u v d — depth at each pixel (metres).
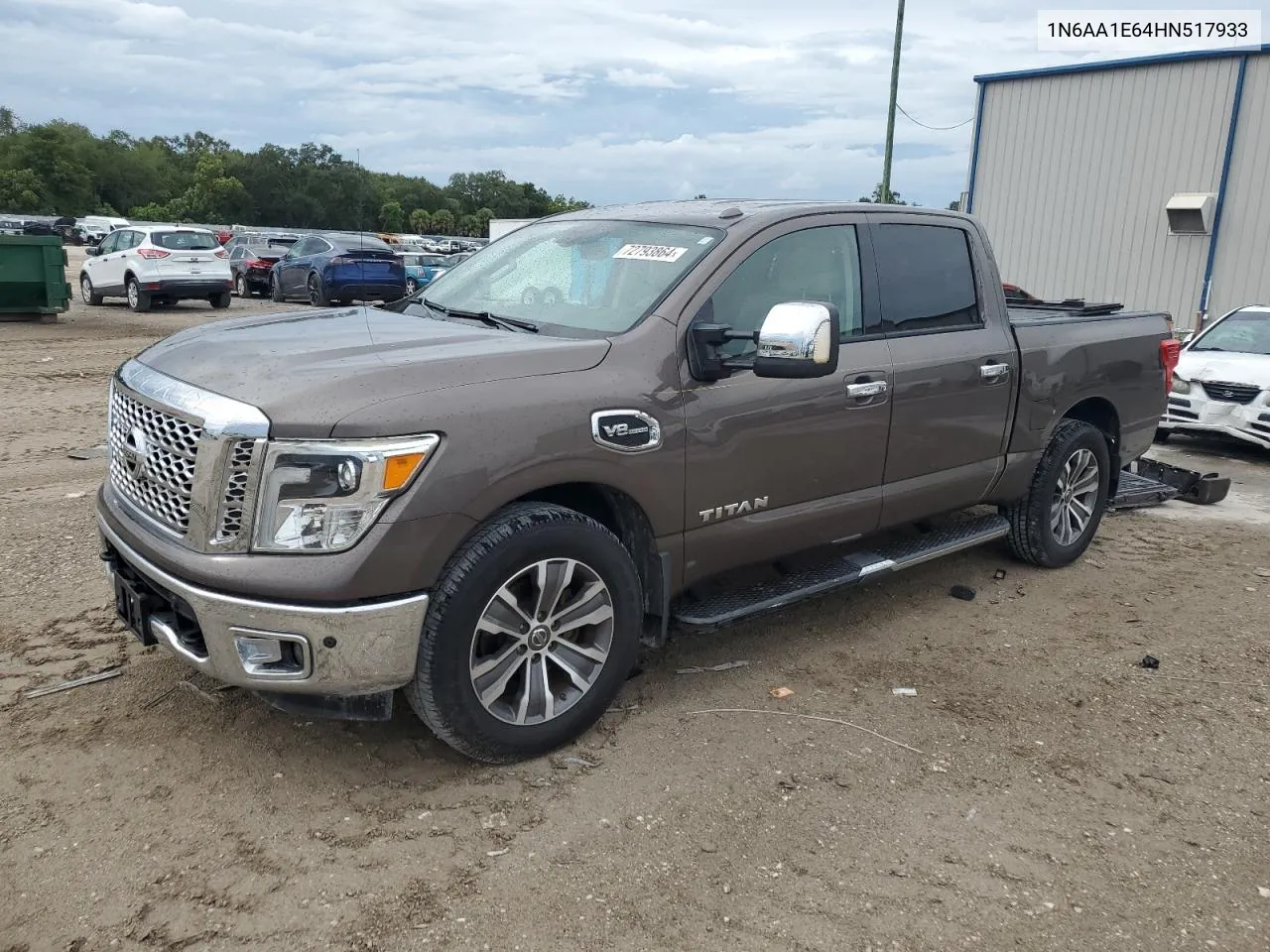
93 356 13.22
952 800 3.26
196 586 2.93
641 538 3.61
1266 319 10.25
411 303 4.43
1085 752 3.61
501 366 3.19
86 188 100.56
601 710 3.51
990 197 21.25
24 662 3.96
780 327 3.29
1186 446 10.16
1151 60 18.45
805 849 2.96
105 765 3.26
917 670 4.25
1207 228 18.14
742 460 3.76
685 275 3.71
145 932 2.53
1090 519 5.70
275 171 101.25
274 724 3.55
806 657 4.35
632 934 2.58
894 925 2.65
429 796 3.16
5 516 5.92
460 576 3.02
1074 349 5.29
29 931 2.51
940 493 4.70
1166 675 4.29
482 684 3.18
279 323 3.83
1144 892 2.83
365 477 2.83
